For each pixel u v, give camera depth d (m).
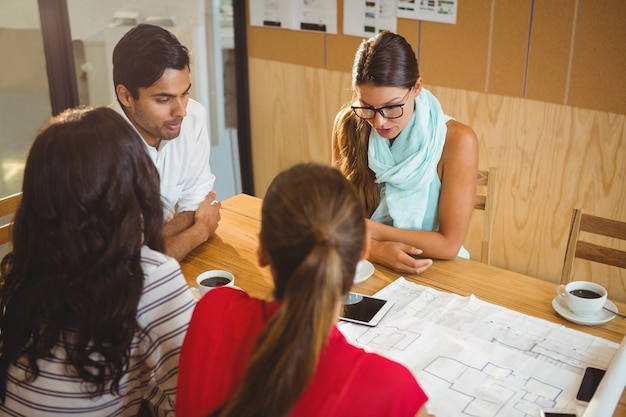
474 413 1.16
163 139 1.86
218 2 3.39
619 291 2.73
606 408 1.11
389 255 1.70
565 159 2.71
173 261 1.12
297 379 0.74
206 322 0.93
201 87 3.50
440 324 1.44
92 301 1.04
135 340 1.11
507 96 2.77
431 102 1.83
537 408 1.17
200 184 2.07
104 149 1.01
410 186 1.87
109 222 1.03
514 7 2.62
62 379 1.10
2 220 2.81
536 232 2.89
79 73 3.11
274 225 0.80
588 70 2.53
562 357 1.32
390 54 1.65
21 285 1.08
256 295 1.60
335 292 0.75
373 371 0.81
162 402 1.21
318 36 3.22
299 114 3.46
